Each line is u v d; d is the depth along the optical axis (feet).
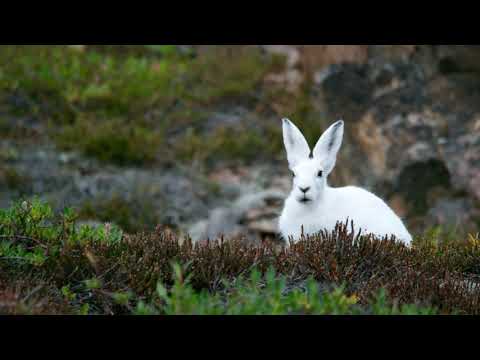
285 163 59.11
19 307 19.51
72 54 68.03
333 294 19.65
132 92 64.34
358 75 52.31
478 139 47.06
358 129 50.98
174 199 50.96
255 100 66.80
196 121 62.95
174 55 72.95
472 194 46.16
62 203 47.44
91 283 20.71
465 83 48.93
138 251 24.63
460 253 27.63
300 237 26.63
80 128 57.06
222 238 25.25
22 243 24.22
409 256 25.16
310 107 64.54
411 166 47.91
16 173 49.78
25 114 58.65
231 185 54.80
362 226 27.27
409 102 49.83
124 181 51.90
